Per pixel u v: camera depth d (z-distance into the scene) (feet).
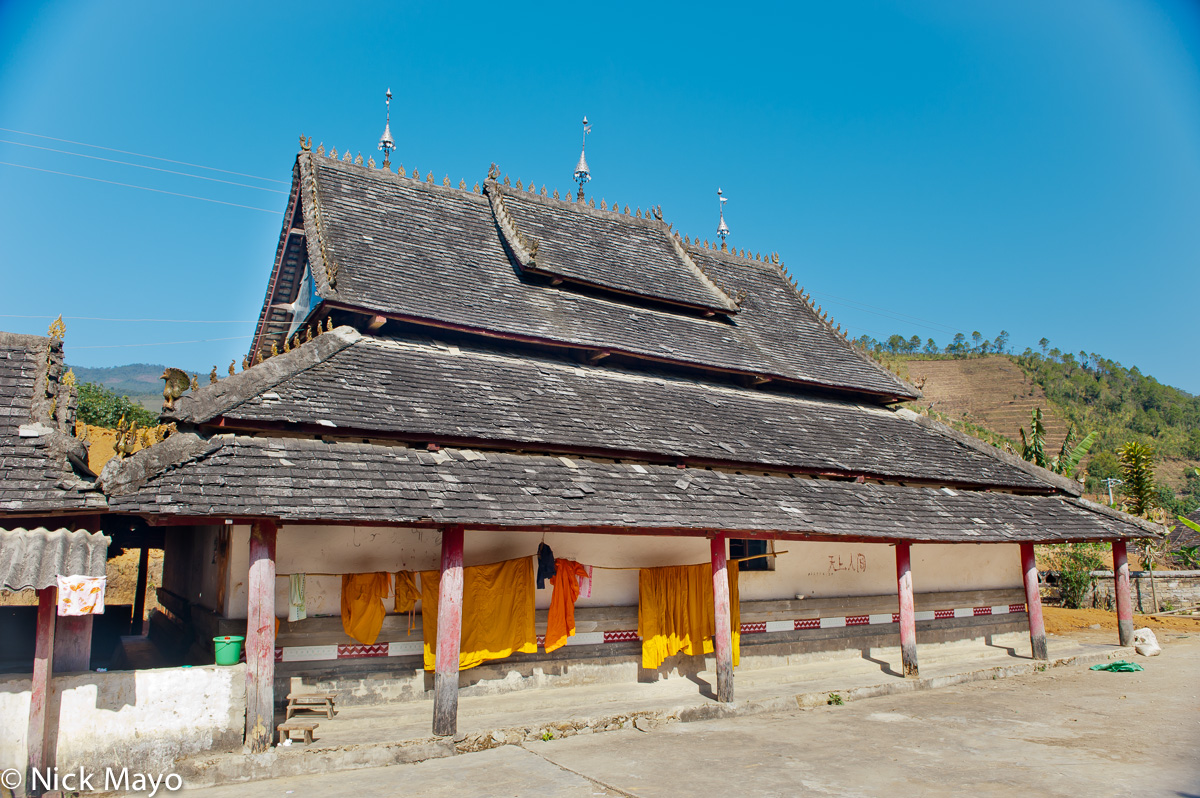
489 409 42.70
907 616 51.42
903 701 46.73
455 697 34.86
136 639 59.06
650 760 33.83
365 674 39.60
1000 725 40.75
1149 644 62.59
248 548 37.81
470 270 55.52
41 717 27.61
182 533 54.49
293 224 56.85
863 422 62.18
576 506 37.63
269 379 37.40
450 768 32.30
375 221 55.26
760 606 52.95
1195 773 32.24
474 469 37.96
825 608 55.62
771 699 44.06
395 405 39.60
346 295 45.70
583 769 32.40
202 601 45.11
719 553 43.62
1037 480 61.62
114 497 29.01
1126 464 102.63
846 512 47.09
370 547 40.98
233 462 32.24
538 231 62.69
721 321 66.28
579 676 45.83
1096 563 97.09
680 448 46.03
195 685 30.83
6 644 48.78
